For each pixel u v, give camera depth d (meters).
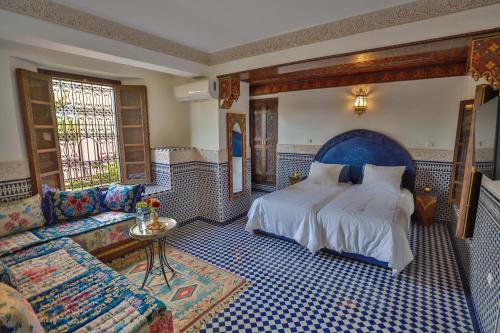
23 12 2.03
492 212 1.93
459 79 3.70
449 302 2.26
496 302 1.65
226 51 3.41
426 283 2.53
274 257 3.08
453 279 2.59
